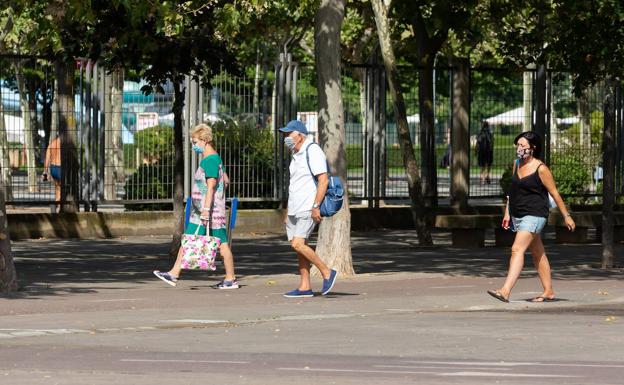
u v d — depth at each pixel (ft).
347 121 214.69
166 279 122.72
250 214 207.72
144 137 199.62
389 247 184.03
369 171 216.74
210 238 122.11
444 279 134.92
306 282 116.78
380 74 216.33
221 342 86.69
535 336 89.92
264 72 209.36
